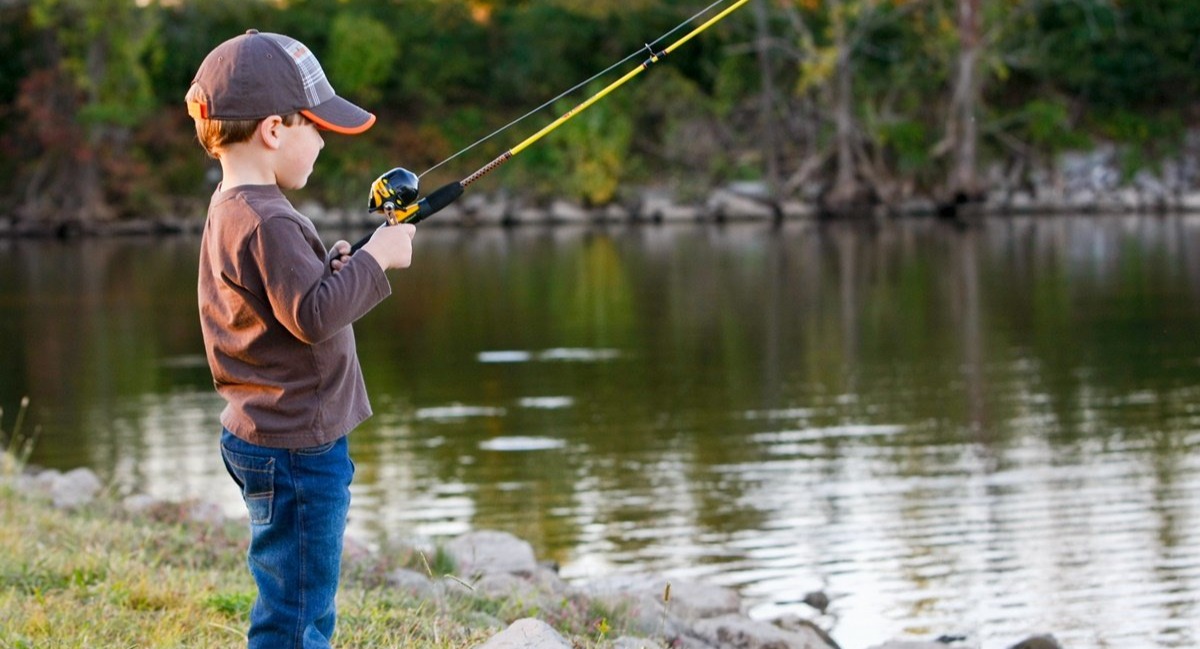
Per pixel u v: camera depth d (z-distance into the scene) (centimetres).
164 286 3444
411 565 816
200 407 1728
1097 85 6206
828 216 5909
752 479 1286
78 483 1105
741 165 6031
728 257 3934
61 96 5878
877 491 1227
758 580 985
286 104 401
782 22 6194
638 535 1105
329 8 6556
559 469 1342
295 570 409
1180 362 1884
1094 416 1537
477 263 3962
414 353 2184
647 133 6228
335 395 407
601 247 4509
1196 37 6134
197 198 6069
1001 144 6034
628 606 736
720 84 6116
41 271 3972
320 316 388
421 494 1248
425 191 5978
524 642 498
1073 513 1135
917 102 6009
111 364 2123
